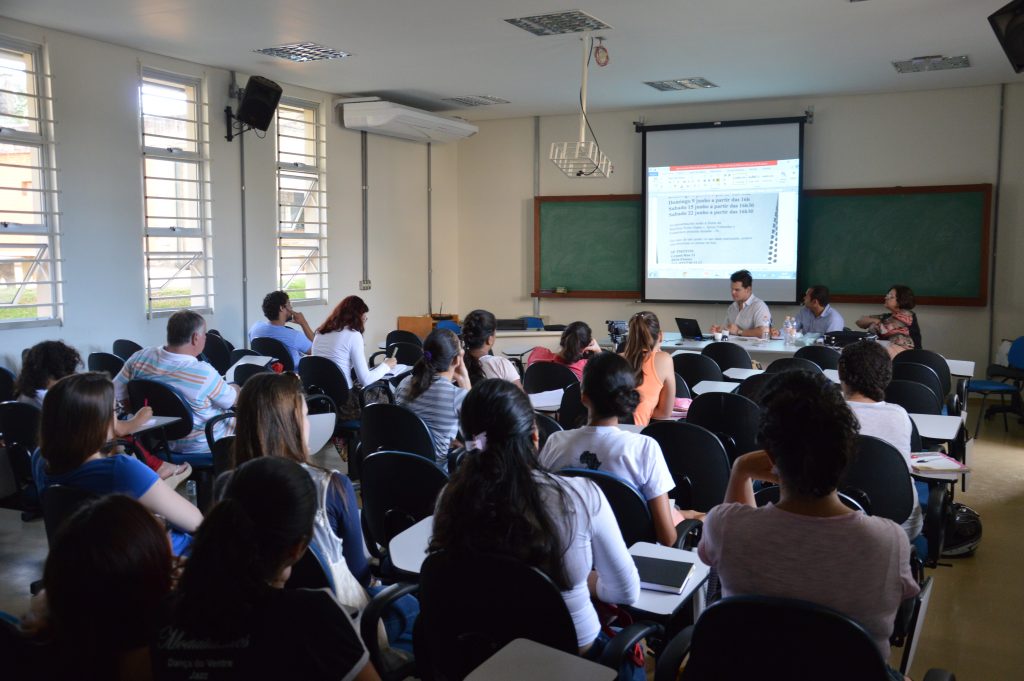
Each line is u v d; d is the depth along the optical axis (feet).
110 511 3.92
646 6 17.12
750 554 4.99
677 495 9.93
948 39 19.80
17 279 18.54
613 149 30.12
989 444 20.07
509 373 13.62
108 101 20.06
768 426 5.07
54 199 18.99
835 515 4.97
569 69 23.20
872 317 23.82
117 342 19.25
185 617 3.94
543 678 4.46
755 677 4.53
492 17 17.99
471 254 32.86
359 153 28.12
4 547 12.57
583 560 5.58
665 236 29.43
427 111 29.68
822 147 27.45
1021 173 25.20
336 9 17.39
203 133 22.62
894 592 4.81
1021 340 22.82
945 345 26.63
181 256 22.31
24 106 18.57
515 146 31.68
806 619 4.29
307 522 4.40
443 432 11.12
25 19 17.95
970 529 12.47
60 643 3.87
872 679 4.21
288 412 6.92
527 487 5.37
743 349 19.45
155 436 12.30
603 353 8.02
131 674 4.00
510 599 5.26
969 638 9.85
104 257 20.16
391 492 8.28
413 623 6.68
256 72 23.47
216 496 6.53
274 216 25.07
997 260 25.72
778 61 22.16
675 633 7.23
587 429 7.88
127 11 17.43
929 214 26.22
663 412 12.59
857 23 18.39
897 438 9.29
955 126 25.80
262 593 4.04
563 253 31.12
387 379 16.79
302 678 3.96
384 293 29.63
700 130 28.50
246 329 24.31
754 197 28.07
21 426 10.85
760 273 28.30
